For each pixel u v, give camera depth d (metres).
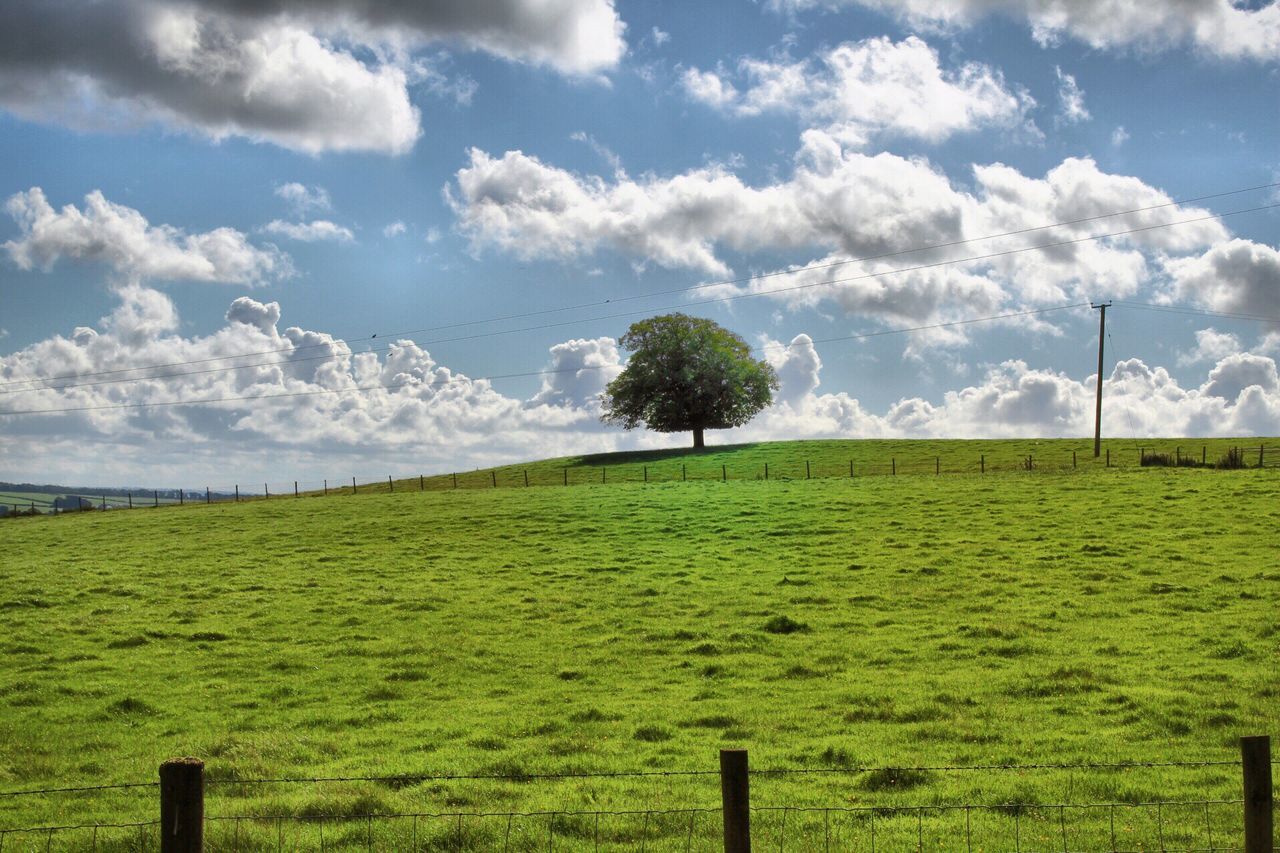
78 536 65.44
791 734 22.16
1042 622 33.03
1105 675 26.08
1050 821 16.20
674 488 75.62
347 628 36.50
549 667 30.16
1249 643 28.91
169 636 35.66
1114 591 37.12
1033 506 57.59
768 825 16.30
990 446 104.69
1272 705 22.56
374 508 74.25
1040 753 19.98
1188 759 19.19
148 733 23.75
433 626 36.41
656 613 37.19
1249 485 60.22
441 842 15.60
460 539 57.16
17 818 17.59
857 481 74.50
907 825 16.19
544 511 66.12
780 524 56.47
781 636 32.97
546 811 16.45
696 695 26.17
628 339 121.19
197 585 45.72
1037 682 25.64
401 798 18.08
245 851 15.34
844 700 24.98
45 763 21.20
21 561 54.47
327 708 26.11
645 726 22.92
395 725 24.11
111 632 36.28
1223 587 36.72
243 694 27.72
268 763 20.86
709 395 119.00
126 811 17.81
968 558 44.59
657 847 15.34
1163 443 99.81
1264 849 10.52
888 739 21.44
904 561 44.78
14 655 32.94
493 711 25.25
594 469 108.88
